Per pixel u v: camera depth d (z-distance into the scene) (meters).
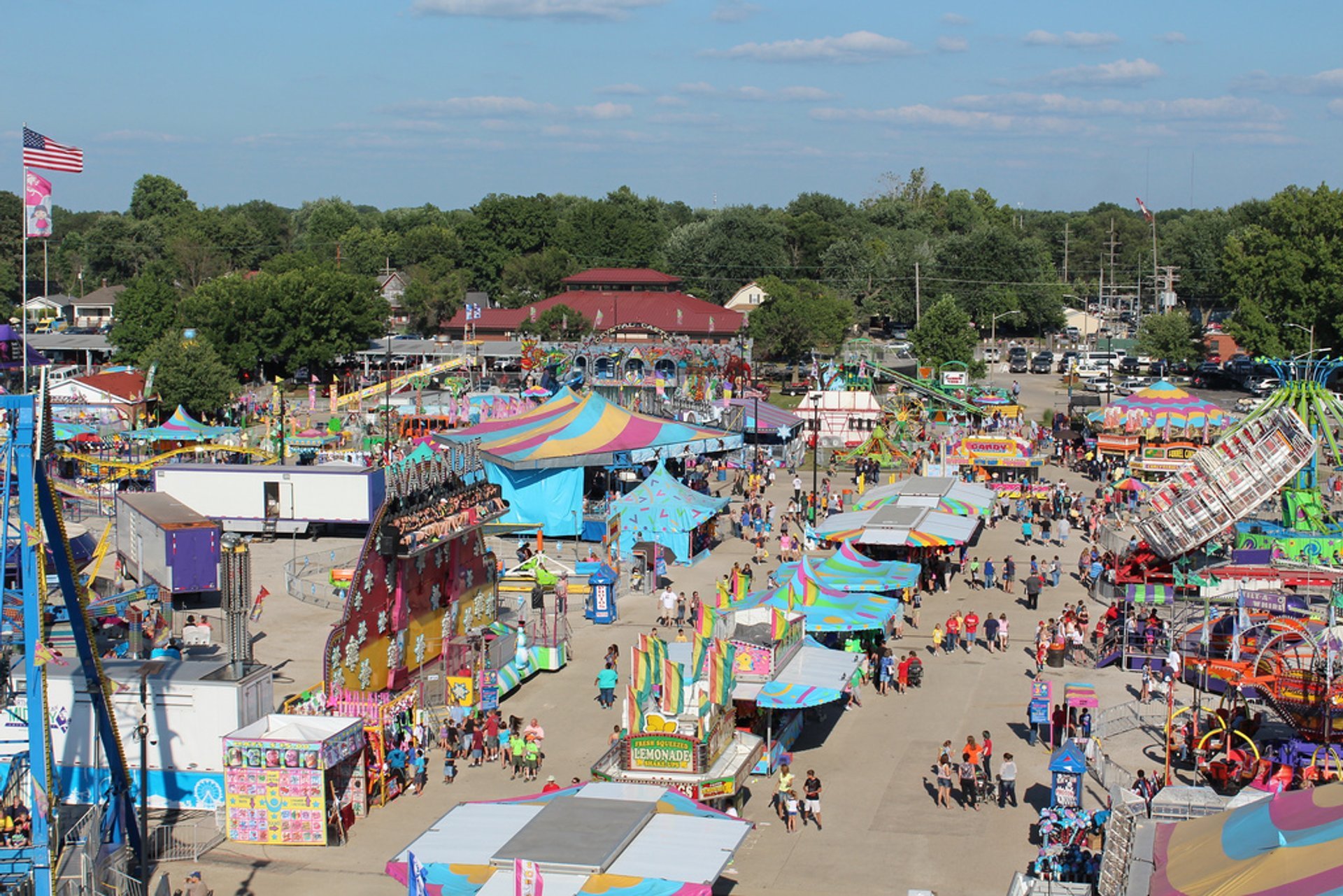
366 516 69.88
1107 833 28.16
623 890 24.66
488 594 51.38
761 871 31.36
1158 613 51.53
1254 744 35.31
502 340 176.88
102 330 182.00
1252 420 59.84
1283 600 47.19
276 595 58.81
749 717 38.69
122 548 63.75
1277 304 143.62
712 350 112.44
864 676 46.62
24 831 30.02
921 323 152.50
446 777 37.72
